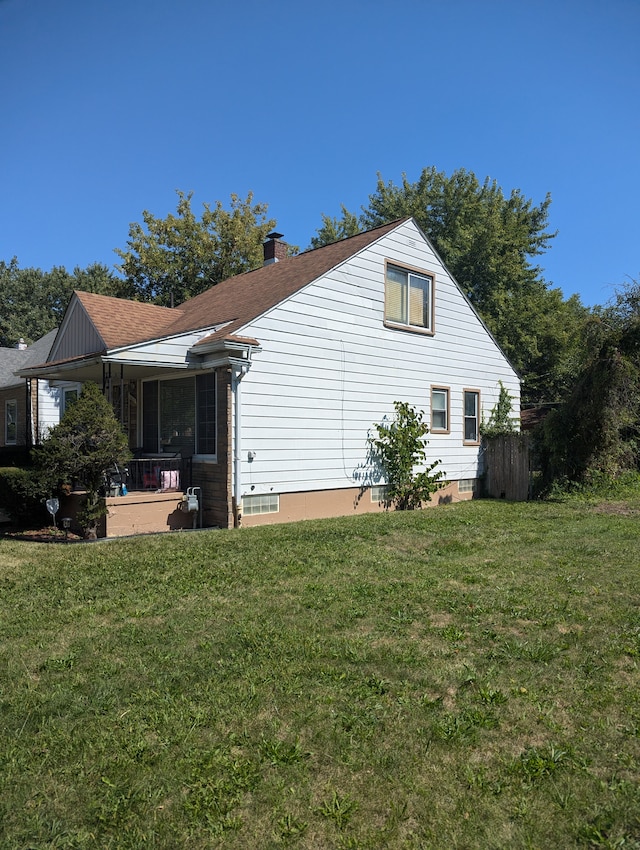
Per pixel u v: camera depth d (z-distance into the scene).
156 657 4.46
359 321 13.14
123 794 2.88
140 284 31.00
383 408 13.68
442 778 3.00
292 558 7.71
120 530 9.66
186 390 11.98
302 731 3.44
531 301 29.53
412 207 33.41
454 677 4.10
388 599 5.86
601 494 14.68
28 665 4.37
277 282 13.41
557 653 4.50
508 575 6.82
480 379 16.70
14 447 13.48
